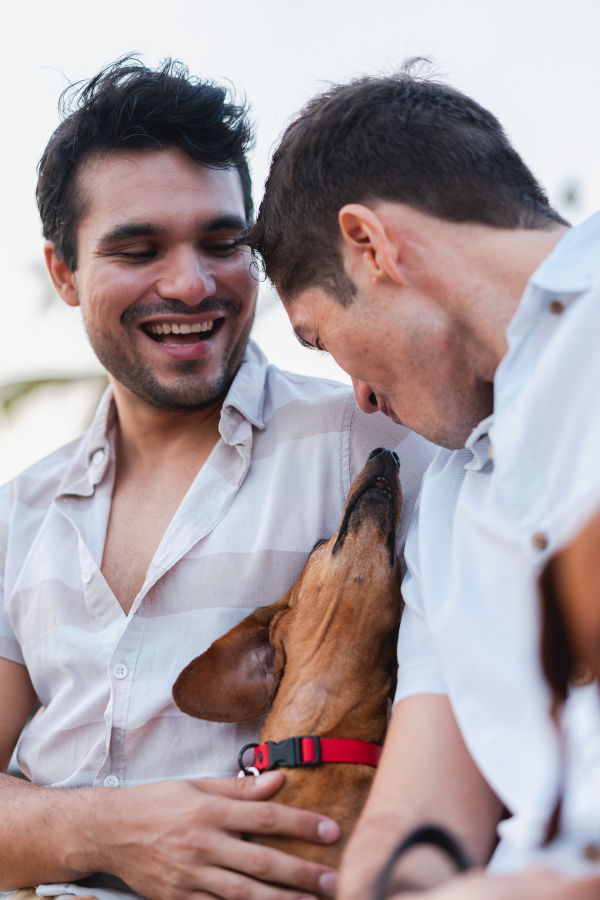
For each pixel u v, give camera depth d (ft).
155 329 7.80
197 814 5.55
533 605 4.24
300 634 6.78
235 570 7.02
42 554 7.88
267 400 8.06
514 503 4.25
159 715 6.72
